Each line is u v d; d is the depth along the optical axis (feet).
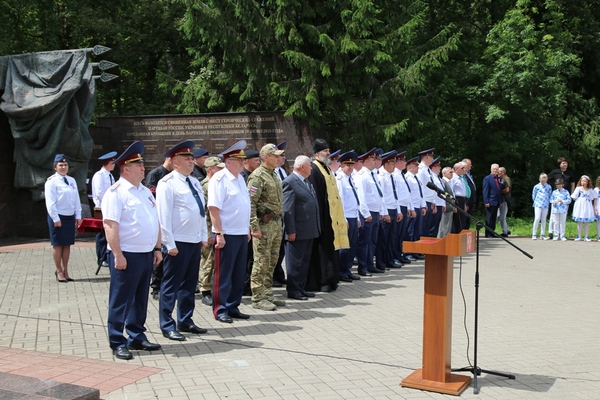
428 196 47.78
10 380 17.57
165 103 96.43
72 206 36.32
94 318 26.99
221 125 62.39
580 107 95.55
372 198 39.93
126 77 98.68
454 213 51.78
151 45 93.15
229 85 73.61
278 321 26.84
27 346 22.52
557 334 25.16
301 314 28.22
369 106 67.41
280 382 18.81
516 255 49.88
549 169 92.22
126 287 21.42
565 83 90.02
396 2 70.38
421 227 46.96
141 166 21.91
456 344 23.50
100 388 18.10
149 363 20.63
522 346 23.31
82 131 57.41
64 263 36.01
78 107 57.67
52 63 56.39
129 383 18.57
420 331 25.13
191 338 23.91
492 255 49.80
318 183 33.53
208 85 74.95
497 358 21.72
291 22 65.26
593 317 28.32
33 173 56.44
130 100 100.27
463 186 53.01
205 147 62.59
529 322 27.20
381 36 68.13
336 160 38.50
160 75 78.07
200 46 77.00
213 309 26.94
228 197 26.37
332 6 66.18
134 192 21.65
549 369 20.51
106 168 39.14
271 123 61.77
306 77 64.54
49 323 26.03
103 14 90.07
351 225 37.65
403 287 35.32
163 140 63.10
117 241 20.97
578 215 61.26
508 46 82.33
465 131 92.99
